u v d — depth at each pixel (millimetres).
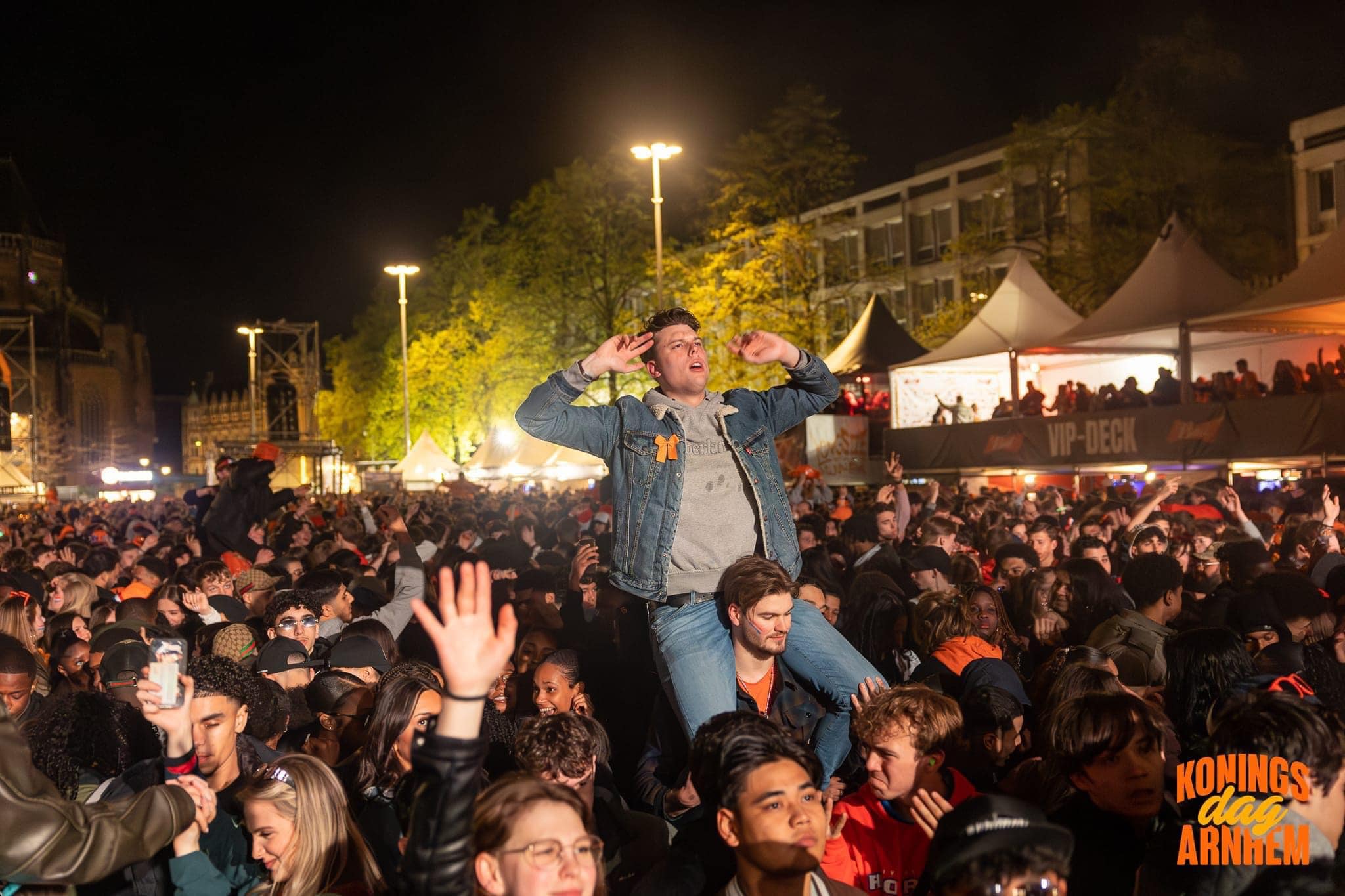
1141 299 24125
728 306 41188
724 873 3465
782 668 4730
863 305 50844
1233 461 20219
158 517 28391
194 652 7477
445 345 58594
